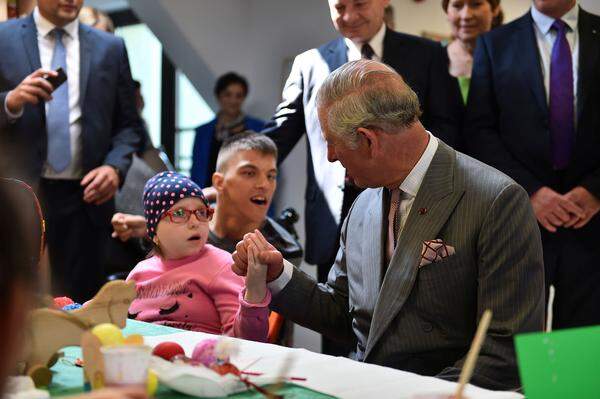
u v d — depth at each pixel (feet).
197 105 20.18
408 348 5.54
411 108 5.66
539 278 5.45
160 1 16.93
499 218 5.44
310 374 4.37
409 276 5.53
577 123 9.49
